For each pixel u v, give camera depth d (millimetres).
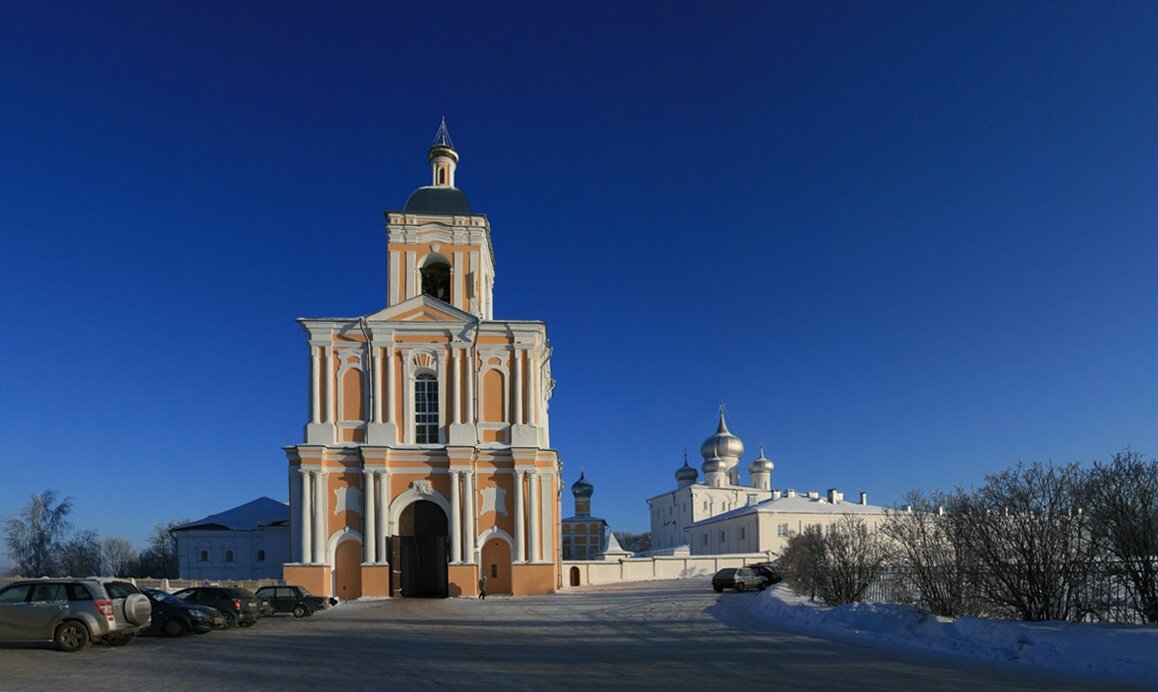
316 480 48656
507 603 41500
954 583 25453
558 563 54938
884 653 20266
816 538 34969
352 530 48719
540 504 49594
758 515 85438
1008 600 23672
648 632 26062
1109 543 22016
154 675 17859
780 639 23484
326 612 37219
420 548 53125
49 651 22000
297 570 47312
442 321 51781
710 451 125750
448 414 51188
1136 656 17453
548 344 58656
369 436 49844
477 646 22859
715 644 22531
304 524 47938
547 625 29156
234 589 30062
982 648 20047
